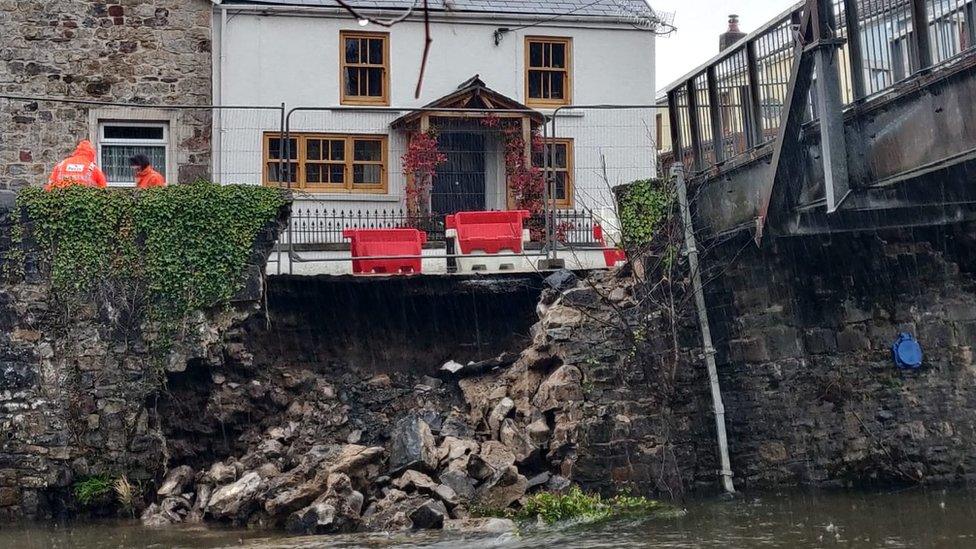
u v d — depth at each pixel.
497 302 18.62
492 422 16.12
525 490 15.08
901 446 17.12
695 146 17.39
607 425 15.96
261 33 23.25
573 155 22.22
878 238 17.41
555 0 24.78
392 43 23.66
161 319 16.36
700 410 16.73
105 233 16.41
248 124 21.22
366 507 14.79
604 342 16.31
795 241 17.25
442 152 23.05
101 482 15.88
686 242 16.97
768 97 15.43
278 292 17.91
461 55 23.98
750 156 15.91
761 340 17.16
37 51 23.17
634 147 22.28
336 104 23.33
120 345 16.27
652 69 24.78
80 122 23.14
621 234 17.16
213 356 16.38
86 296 16.28
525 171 22.47
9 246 16.23
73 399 16.08
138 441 16.11
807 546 12.82
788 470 16.97
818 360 17.17
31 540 14.20
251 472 15.43
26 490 15.82
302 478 15.11
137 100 23.42
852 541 13.05
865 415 17.14
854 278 17.34
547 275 18.36
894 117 13.43
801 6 14.34
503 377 16.94
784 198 15.17
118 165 23.30
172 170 23.33
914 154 13.18
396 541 13.44
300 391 17.05
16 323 16.12
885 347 17.30
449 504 14.68
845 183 13.62
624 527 14.02
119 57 23.44
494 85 24.08
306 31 23.41
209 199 16.64
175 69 23.55
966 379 17.38
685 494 16.28
